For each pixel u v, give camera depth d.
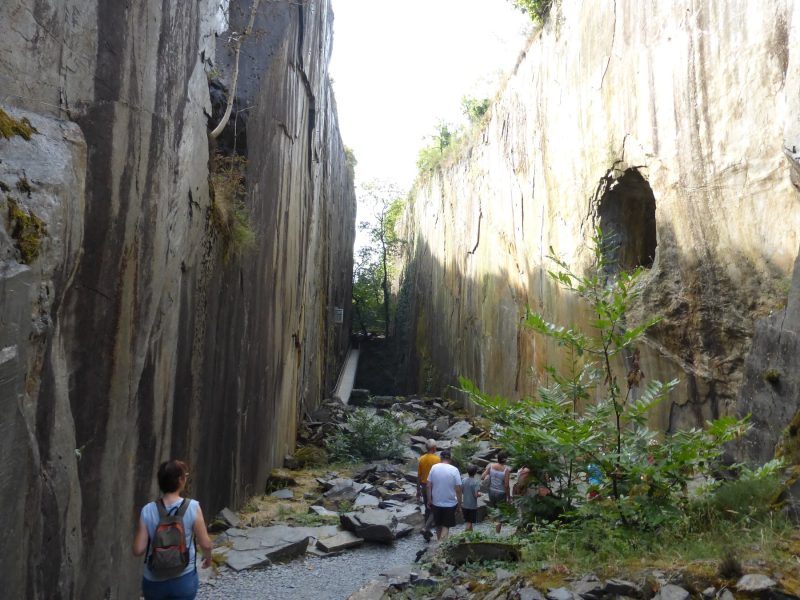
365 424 16.23
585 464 6.34
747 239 8.38
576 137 13.71
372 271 48.78
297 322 16.38
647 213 12.80
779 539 4.86
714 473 6.68
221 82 9.60
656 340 10.16
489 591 5.44
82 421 4.74
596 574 4.89
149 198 5.82
